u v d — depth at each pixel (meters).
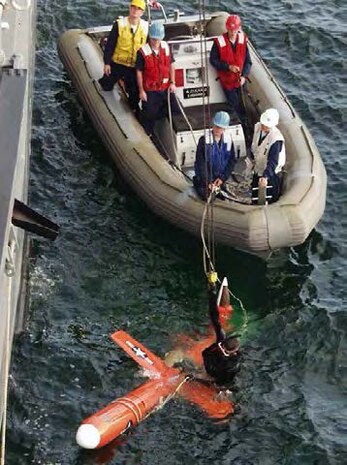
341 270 10.55
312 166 10.74
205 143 10.15
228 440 8.56
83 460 8.35
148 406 8.65
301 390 9.11
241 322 9.85
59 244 10.67
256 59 12.36
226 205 10.25
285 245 10.20
